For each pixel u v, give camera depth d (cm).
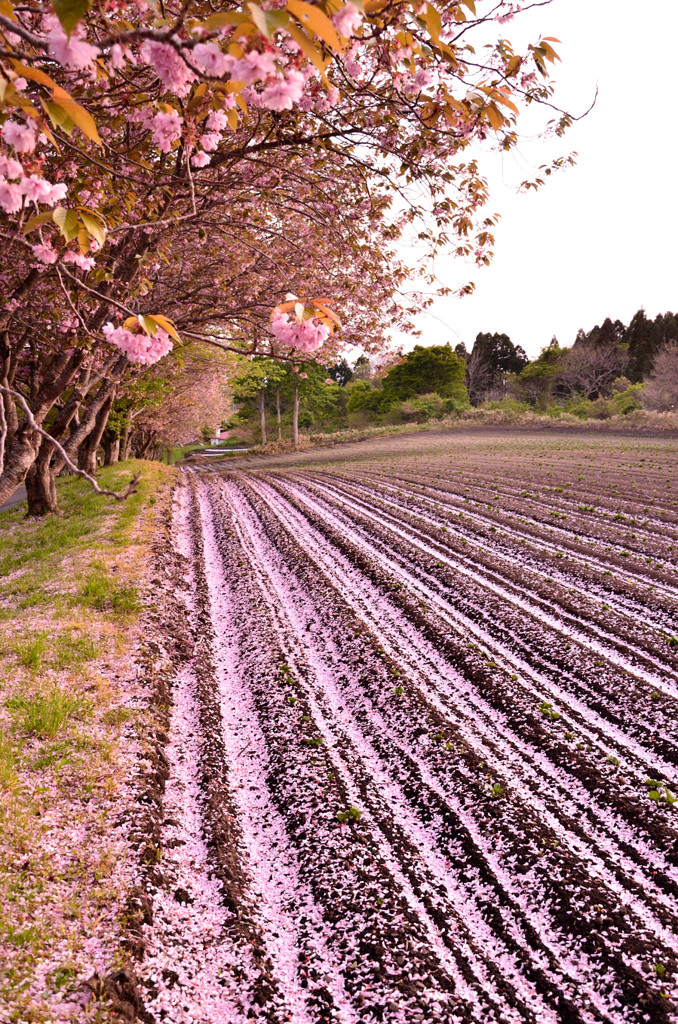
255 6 143
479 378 9262
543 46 314
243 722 789
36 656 726
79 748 589
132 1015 364
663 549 1359
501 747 741
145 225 343
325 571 1303
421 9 247
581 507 1783
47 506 1623
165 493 1939
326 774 675
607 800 639
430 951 477
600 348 7725
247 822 617
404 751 735
